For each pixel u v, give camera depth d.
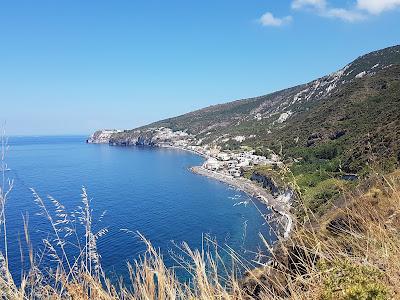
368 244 3.30
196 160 157.38
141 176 98.50
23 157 139.25
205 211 50.19
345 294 2.48
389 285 2.69
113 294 2.88
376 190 3.99
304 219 3.46
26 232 2.92
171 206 52.47
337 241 3.41
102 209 39.19
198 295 2.82
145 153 195.25
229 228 37.41
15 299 2.56
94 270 2.91
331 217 3.69
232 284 2.94
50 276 2.83
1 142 2.96
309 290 2.81
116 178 85.62
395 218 3.53
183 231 34.34
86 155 172.25
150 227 33.31
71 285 2.76
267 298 2.82
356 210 3.75
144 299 2.77
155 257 2.97
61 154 173.75
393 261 2.90
